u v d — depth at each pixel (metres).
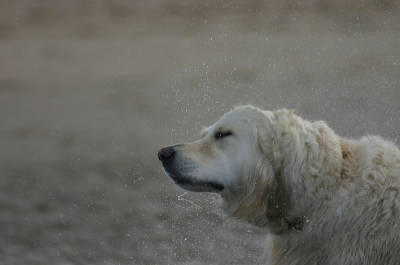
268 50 21.83
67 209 10.17
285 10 27.03
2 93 20.94
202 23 28.25
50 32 29.84
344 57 19.27
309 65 18.91
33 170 12.72
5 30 30.50
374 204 5.36
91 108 18.03
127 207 10.08
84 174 12.11
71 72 23.05
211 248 8.26
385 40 20.97
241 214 6.03
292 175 5.59
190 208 9.84
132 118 16.28
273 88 16.73
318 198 5.53
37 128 16.41
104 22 30.72
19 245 8.63
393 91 14.34
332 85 15.88
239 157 5.88
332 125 12.03
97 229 9.20
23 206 10.45
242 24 27.03
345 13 24.73
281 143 5.66
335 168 5.53
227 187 5.98
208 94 17.58
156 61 22.97
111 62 23.94
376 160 5.55
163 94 18.48
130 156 13.07
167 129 14.95
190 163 5.98
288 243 5.89
